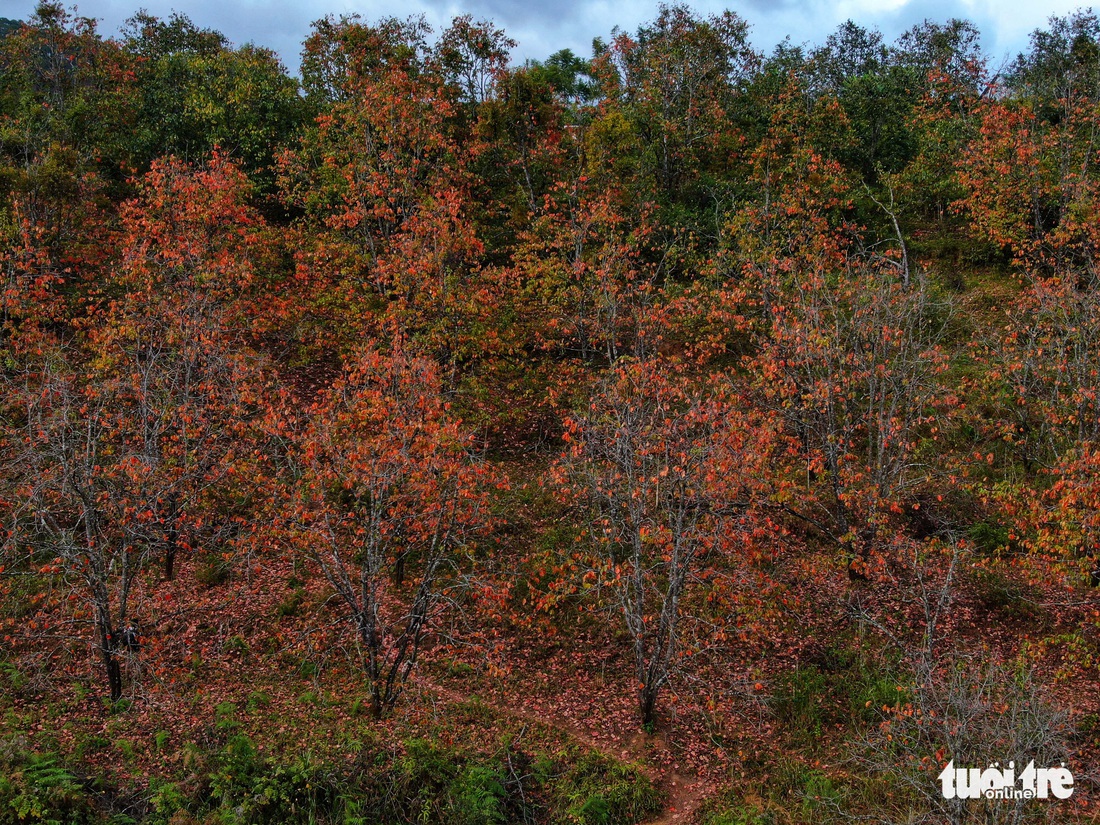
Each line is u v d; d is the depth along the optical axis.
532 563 20.89
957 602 19.98
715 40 44.09
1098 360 21.98
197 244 23.05
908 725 14.71
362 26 33.34
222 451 19.28
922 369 22.50
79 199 29.86
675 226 33.97
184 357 19.09
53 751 13.94
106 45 46.66
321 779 13.82
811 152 33.84
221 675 17.56
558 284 27.69
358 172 28.16
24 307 23.03
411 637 16.16
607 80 43.38
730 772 15.41
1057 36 50.09
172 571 20.52
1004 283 32.38
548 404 27.34
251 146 36.78
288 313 25.75
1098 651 17.70
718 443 15.94
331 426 17.05
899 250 33.91
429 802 13.62
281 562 21.47
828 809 13.83
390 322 23.17
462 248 25.69
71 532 16.19
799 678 17.66
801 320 21.88
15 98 41.72
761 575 17.44
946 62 49.94
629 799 14.36
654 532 16.39
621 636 19.22
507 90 34.91
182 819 12.50
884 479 19.91
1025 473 23.42
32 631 18.08
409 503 17.61
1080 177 30.36
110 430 17.91
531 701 17.38
